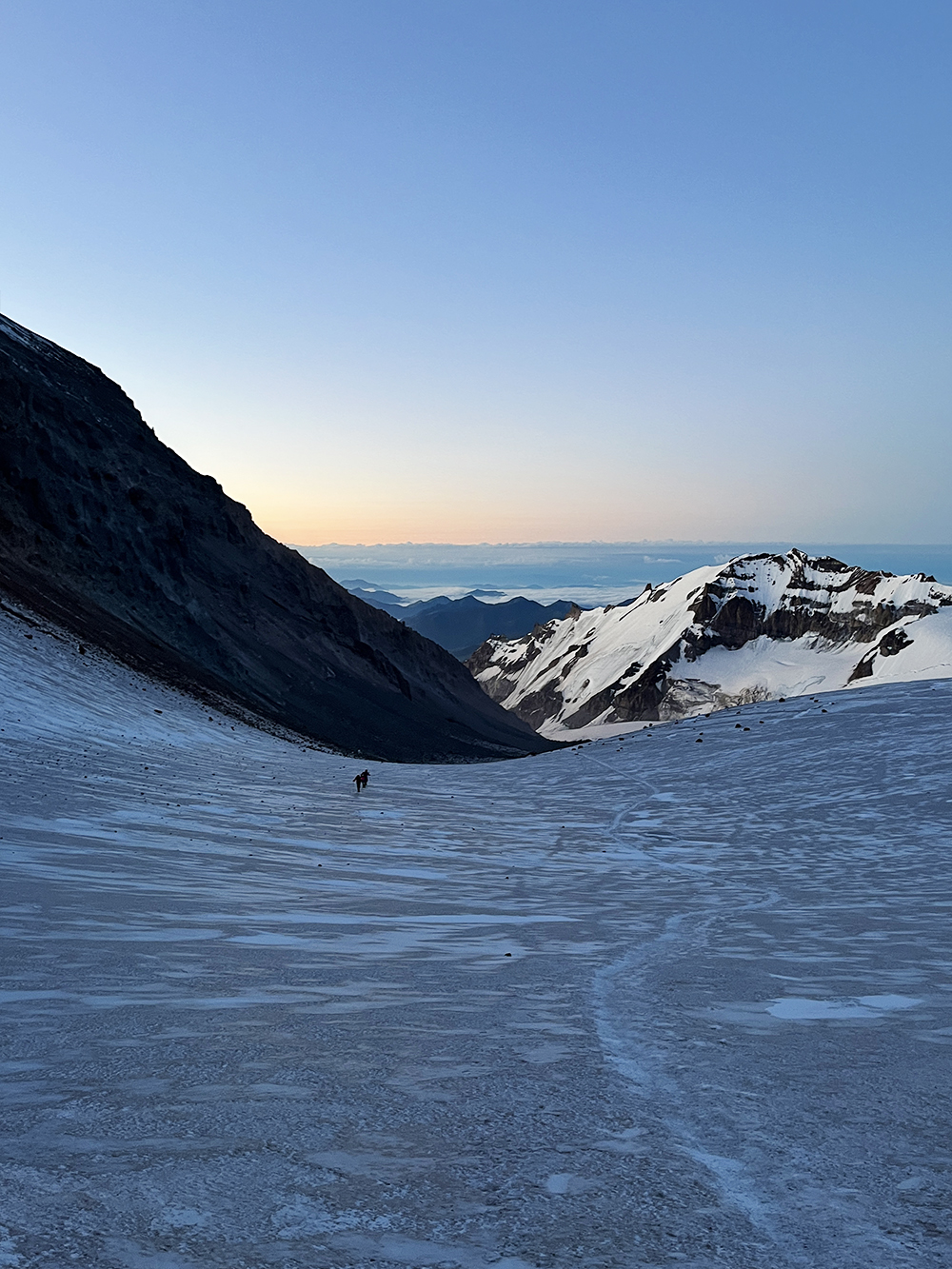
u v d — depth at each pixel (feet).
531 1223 10.44
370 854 87.86
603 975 33.24
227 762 159.94
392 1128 14.07
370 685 464.24
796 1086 17.40
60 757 113.39
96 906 42.14
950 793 133.59
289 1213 10.59
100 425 413.18
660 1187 11.77
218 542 453.99
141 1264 8.95
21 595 225.56
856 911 64.69
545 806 143.33
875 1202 11.48
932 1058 20.27
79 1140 12.99
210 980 27.94
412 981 29.89
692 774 165.99
